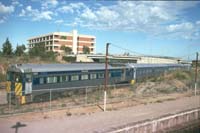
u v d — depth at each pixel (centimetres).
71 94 3069
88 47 12656
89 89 3319
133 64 4425
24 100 2508
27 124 1798
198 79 5031
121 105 2655
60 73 2920
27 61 5650
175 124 2350
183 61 8288
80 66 3250
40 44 11044
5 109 2236
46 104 2533
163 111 2452
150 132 2042
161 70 5434
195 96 3541
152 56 8931
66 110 2294
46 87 2752
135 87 3716
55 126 1777
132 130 1862
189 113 2550
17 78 2564
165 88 3841
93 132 1644
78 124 1853
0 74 4306
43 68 2744
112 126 1819
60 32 12925
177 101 3089
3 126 1719
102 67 3566
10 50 7350
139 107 2606
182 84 4366
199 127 2623
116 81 3850
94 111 2328
